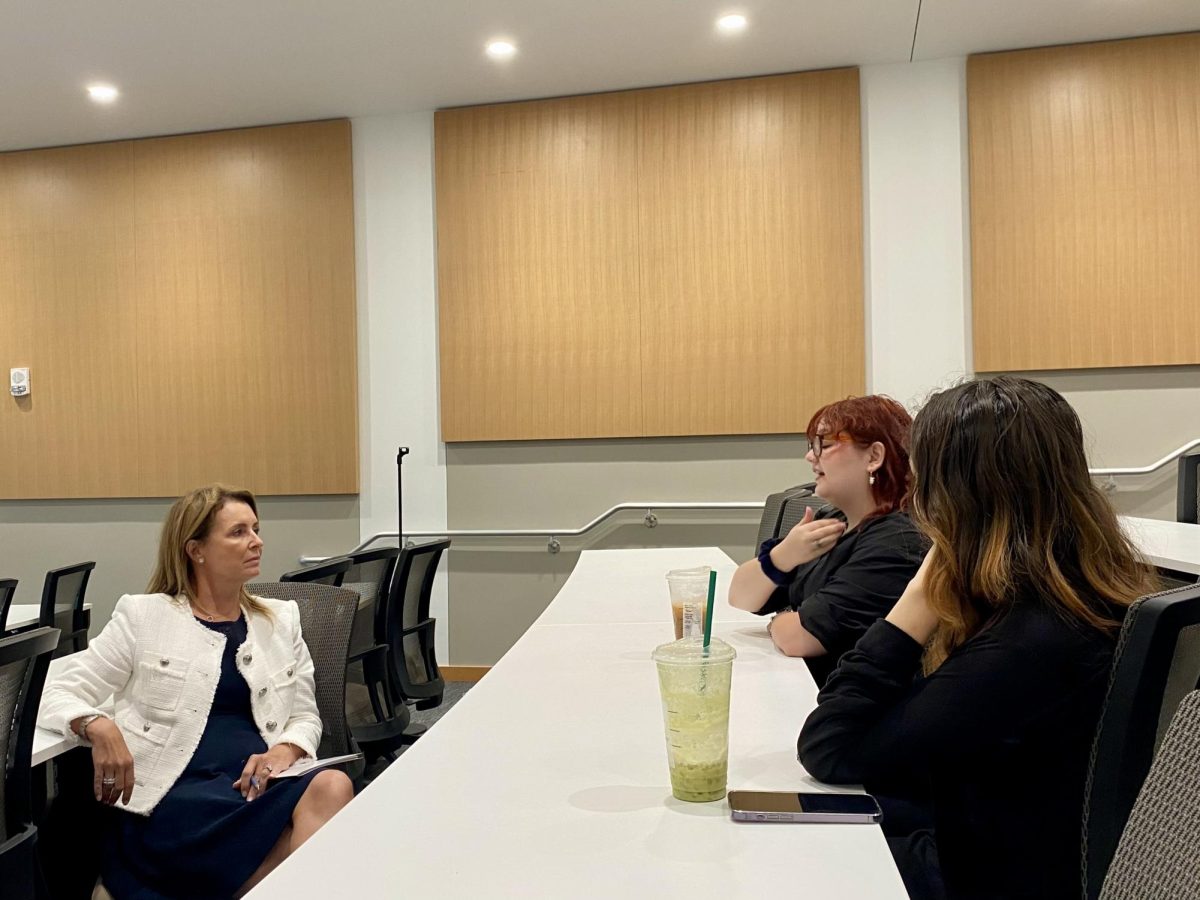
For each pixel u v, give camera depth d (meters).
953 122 4.53
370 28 4.10
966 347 4.51
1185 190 4.29
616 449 4.81
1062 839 0.94
